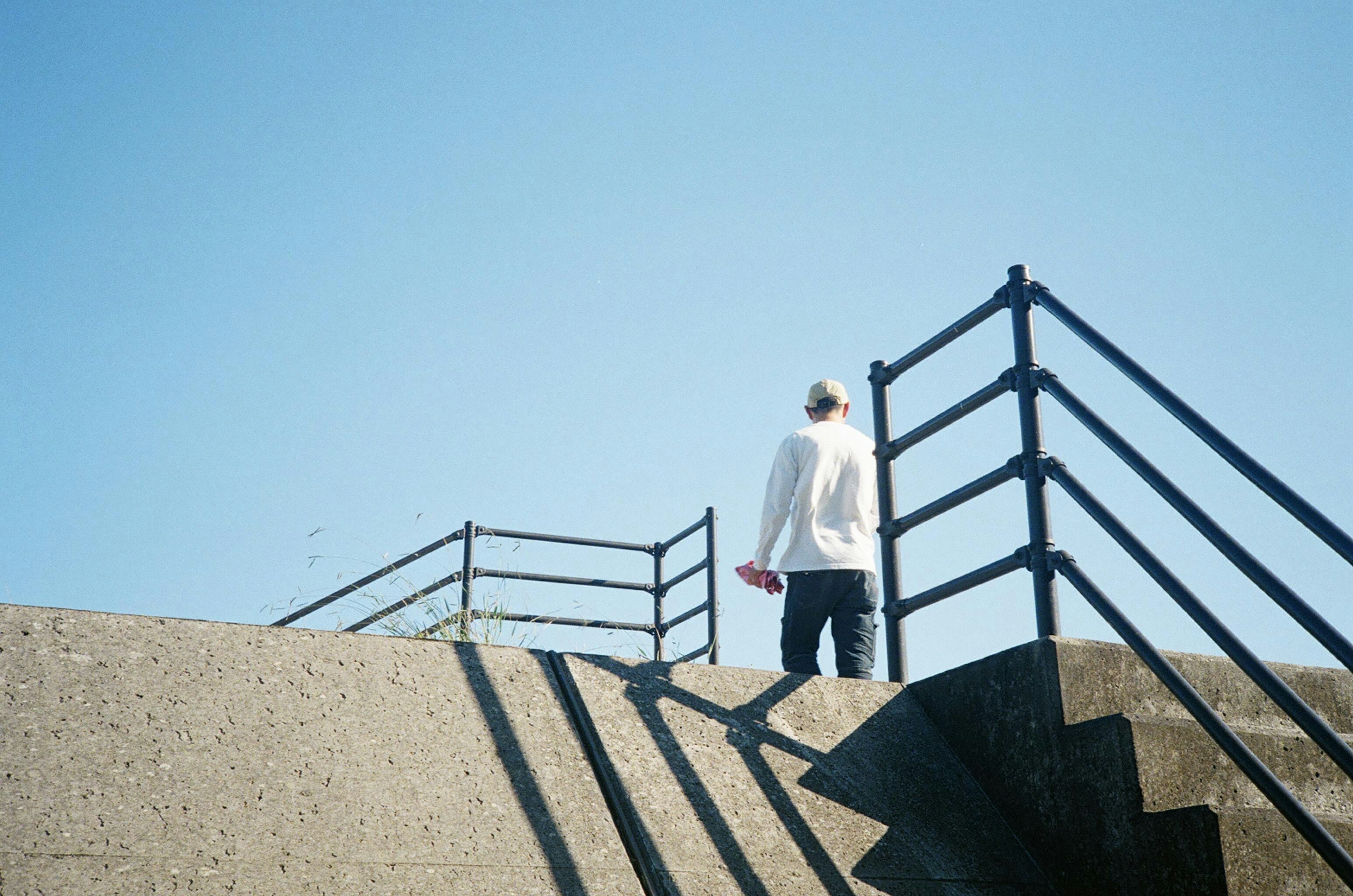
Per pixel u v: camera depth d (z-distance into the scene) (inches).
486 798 100.7
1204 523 107.7
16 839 82.3
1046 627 129.5
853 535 173.5
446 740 105.8
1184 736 114.3
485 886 91.7
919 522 160.9
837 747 125.3
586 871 96.6
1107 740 113.7
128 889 81.7
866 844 111.7
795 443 175.6
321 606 243.3
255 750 97.1
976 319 155.8
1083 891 112.9
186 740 95.6
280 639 110.1
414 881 90.1
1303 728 94.7
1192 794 111.9
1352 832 108.7
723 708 124.4
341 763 99.0
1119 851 110.3
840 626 171.5
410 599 205.8
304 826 91.7
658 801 107.0
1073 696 120.5
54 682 96.3
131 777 90.5
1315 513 99.9
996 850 118.0
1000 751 125.5
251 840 88.9
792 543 173.9
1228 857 101.3
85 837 84.4
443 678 113.3
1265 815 104.7
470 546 264.4
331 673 108.5
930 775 125.9
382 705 107.1
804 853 107.4
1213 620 104.3
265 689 103.9
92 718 94.3
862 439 179.6
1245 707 129.5
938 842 116.1
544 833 99.2
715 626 275.7
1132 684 124.0
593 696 118.3
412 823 95.5
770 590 179.5
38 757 89.2
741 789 112.9
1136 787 110.0
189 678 101.9
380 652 113.3
